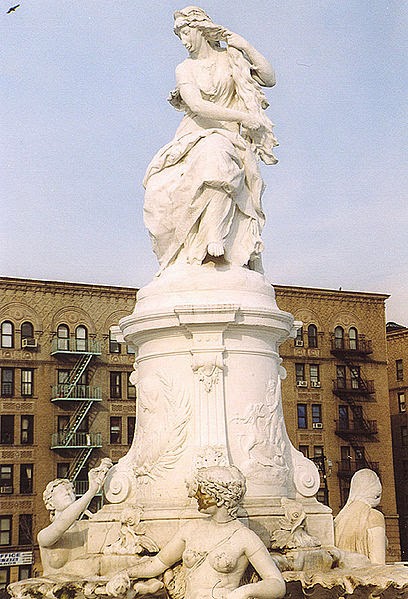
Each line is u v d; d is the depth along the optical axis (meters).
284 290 47.38
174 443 7.52
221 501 5.94
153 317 7.68
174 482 7.46
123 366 43.59
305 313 47.53
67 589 6.36
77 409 42.12
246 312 7.61
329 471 44.12
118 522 7.52
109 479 7.84
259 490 7.45
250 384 7.66
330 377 47.28
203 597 5.78
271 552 7.08
